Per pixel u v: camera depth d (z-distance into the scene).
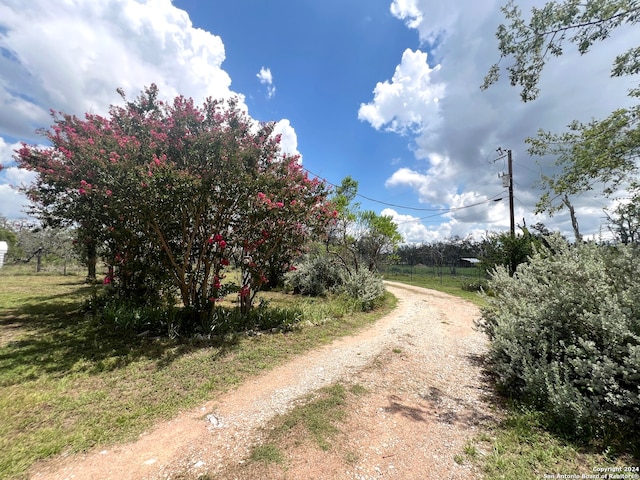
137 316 5.86
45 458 2.51
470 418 3.33
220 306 8.12
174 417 3.21
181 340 5.59
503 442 2.80
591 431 2.75
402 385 4.20
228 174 5.84
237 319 6.48
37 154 6.82
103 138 5.68
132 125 6.96
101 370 4.25
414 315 9.51
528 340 3.93
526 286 4.78
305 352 5.50
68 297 9.56
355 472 2.40
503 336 4.27
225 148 5.83
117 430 2.94
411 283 22.38
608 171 4.63
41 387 3.72
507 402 3.66
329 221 7.88
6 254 20.25
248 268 6.79
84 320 6.65
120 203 5.50
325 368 4.75
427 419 3.30
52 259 19.30
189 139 5.95
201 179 5.59
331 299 10.49
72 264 19.36
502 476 2.34
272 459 2.52
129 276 7.44
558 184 5.27
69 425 2.98
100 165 5.10
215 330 6.04
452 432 3.03
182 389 3.83
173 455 2.58
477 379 4.52
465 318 9.21
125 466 2.44
